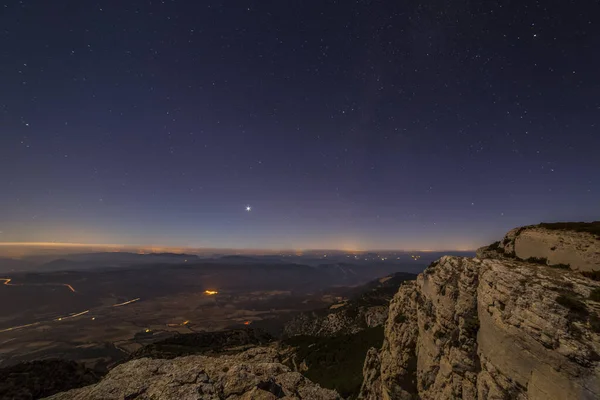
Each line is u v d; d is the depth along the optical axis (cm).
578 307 2088
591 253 2719
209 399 1380
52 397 1394
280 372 1781
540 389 2058
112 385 1465
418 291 4534
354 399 5734
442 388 3128
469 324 3077
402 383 4009
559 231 3309
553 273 2675
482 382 2612
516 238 3975
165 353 14488
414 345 4166
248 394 1448
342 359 9725
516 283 2641
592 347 1845
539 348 2119
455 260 3922
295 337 16250
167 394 1390
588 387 1780
